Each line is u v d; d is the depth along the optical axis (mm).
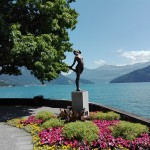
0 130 17859
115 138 13984
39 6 27953
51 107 31953
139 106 71625
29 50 23594
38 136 14953
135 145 12828
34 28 29234
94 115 20047
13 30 24406
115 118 19531
